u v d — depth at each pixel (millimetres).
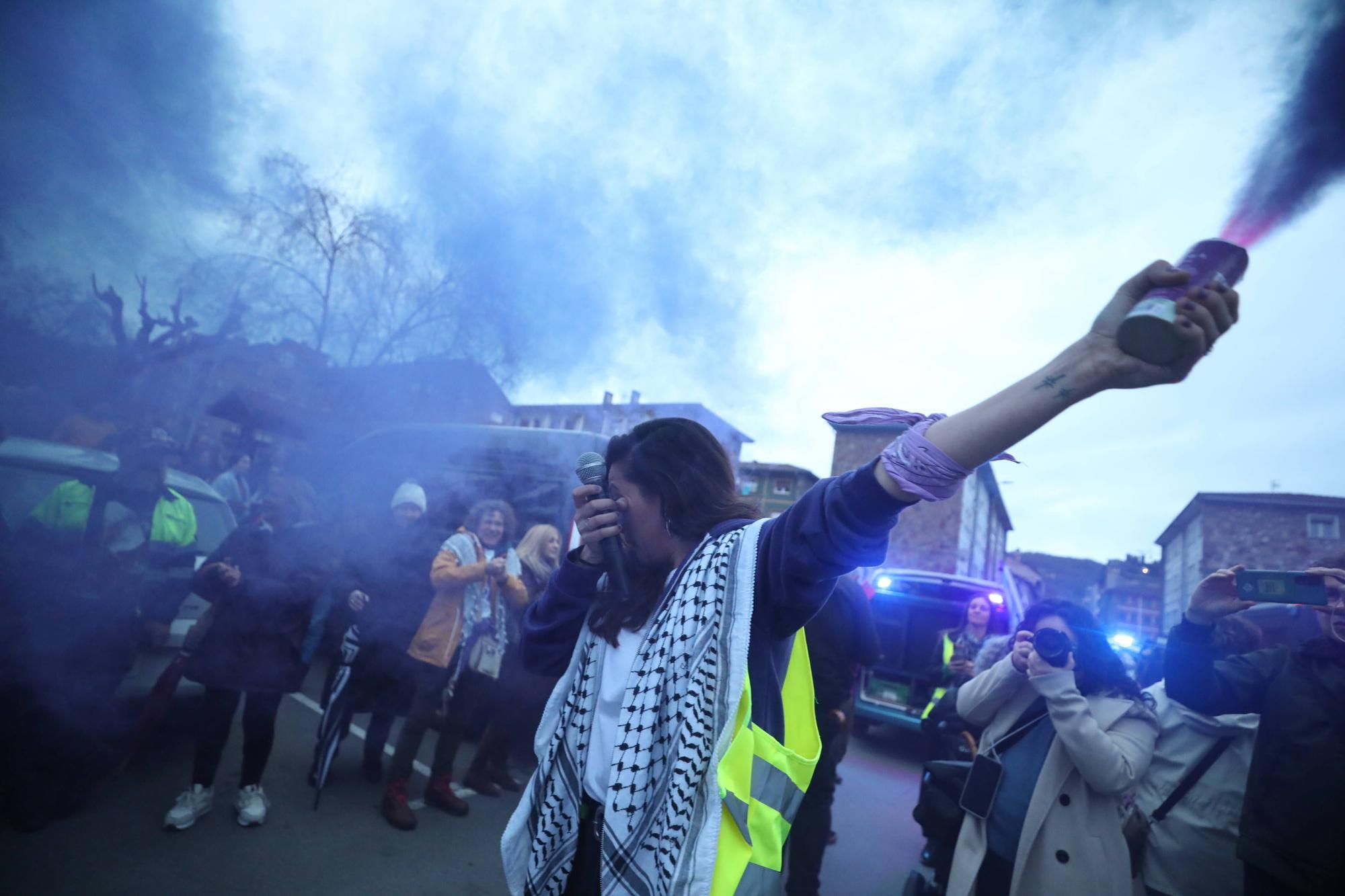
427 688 3170
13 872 2275
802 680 1096
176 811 2725
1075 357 706
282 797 3186
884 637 6609
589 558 1282
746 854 929
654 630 1111
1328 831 1631
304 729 4203
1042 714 2027
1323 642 1780
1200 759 2010
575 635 1317
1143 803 2100
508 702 3738
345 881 2602
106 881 2316
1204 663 1893
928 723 3297
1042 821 1917
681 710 1017
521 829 1235
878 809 4633
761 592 1007
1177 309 632
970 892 1988
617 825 1010
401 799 3148
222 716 2814
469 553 3369
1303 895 1644
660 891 956
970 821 2078
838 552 868
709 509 1176
